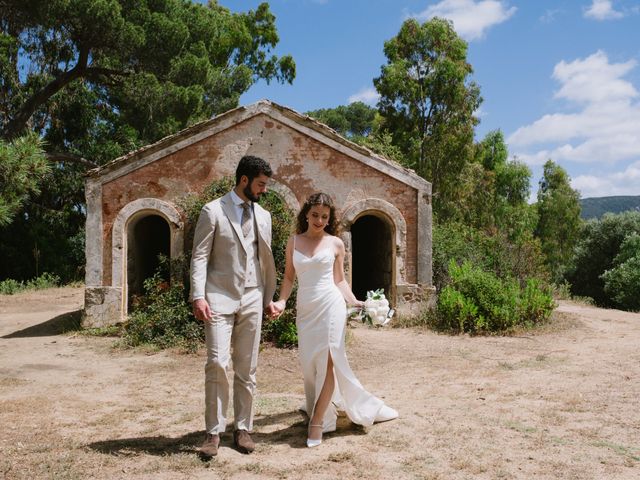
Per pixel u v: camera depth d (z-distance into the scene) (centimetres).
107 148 2548
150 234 1525
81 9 1964
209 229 444
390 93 3288
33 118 2533
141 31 2098
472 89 3344
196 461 414
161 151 1209
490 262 1711
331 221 521
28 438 476
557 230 4778
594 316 1424
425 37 3306
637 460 409
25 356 919
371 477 381
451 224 2006
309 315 480
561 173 4931
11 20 2278
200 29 2567
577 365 775
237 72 2777
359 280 1784
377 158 1261
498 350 916
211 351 434
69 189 2636
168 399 625
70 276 2480
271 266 474
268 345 936
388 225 1316
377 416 513
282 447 448
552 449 432
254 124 1234
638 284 2152
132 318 1059
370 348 941
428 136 3316
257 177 457
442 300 1167
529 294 1223
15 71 2428
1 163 1023
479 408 554
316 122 1241
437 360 833
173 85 2205
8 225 2441
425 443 450
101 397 636
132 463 414
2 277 2414
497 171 4191
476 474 385
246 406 450
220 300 441
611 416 520
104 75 2384
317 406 461
